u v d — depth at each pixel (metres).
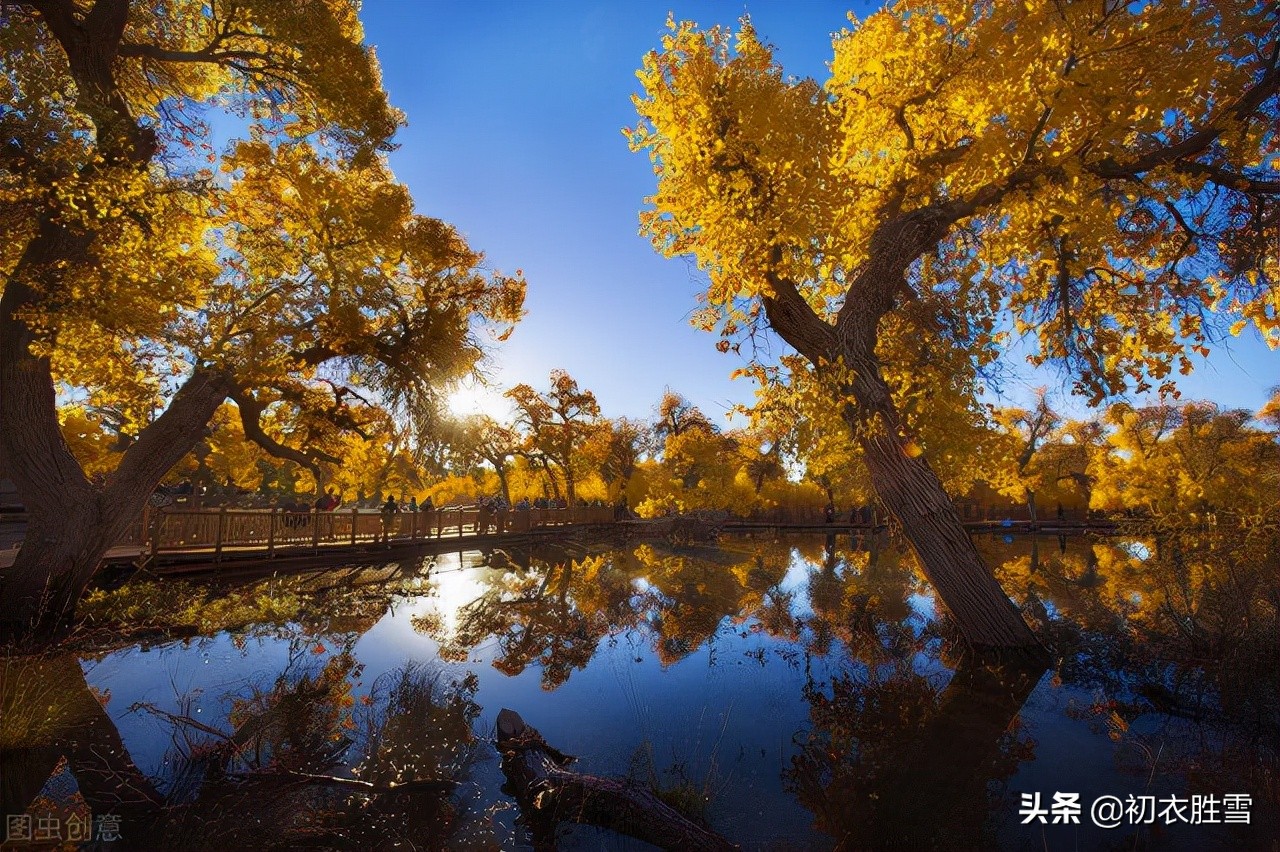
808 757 4.32
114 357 9.04
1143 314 7.86
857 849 3.14
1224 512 6.38
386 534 18.50
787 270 6.98
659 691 5.87
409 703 5.40
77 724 4.50
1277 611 4.94
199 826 3.24
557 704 5.48
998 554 19.97
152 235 8.23
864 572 15.67
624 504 43.28
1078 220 6.33
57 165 7.34
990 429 9.54
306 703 5.28
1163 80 5.51
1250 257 6.96
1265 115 5.95
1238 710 4.81
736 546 26.48
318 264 10.61
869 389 7.41
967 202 7.29
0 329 8.00
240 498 30.72
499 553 22.31
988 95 6.25
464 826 3.38
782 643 7.82
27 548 7.83
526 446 36.94
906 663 6.62
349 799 3.63
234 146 10.57
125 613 8.30
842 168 6.64
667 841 3.19
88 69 8.48
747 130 6.65
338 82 10.47
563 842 3.23
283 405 14.07
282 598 10.43
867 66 7.38
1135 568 15.17
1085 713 5.02
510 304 14.98
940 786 3.83
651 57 7.31
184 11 10.98
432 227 12.95
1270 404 22.52
